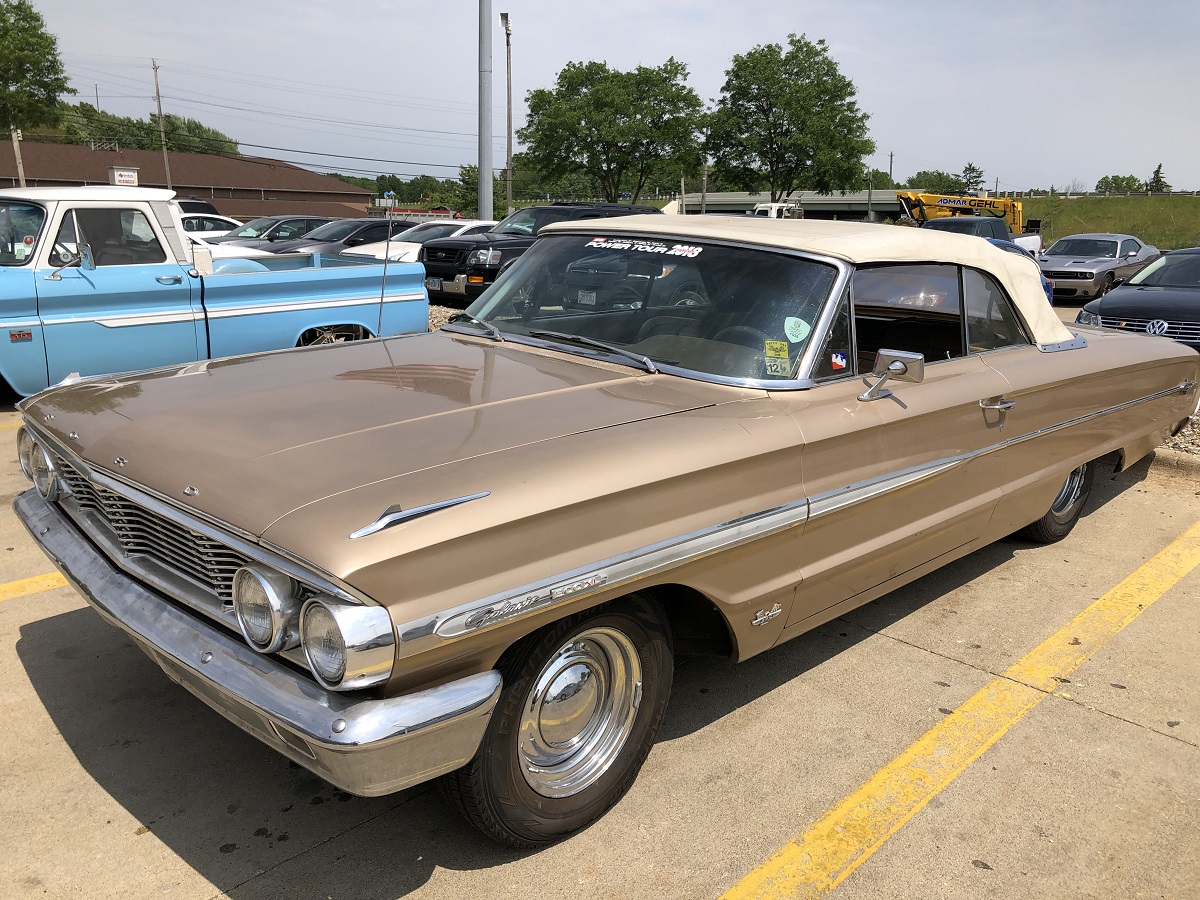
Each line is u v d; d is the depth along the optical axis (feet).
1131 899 8.54
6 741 10.03
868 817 9.48
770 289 10.77
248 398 9.31
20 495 10.91
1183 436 23.56
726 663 12.51
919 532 11.64
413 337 12.33
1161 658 13.02
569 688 8.56
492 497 7.30
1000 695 11.91
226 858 8.48
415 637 6.75
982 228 66.59
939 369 11.96
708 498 8.78
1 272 20.59
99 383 10.55
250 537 6.97
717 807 9.52
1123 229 214.48
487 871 8.46
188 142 295.89
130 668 11.60
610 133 110.83
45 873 8.17
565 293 12.05
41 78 115.75
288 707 6.84
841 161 112.47
